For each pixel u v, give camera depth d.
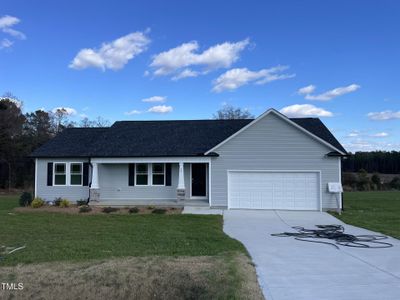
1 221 16.17
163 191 23.95
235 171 21.48
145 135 25.17
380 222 16.86
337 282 7.70
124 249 10.58
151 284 7.77
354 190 44.34
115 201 22.94
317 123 25.47
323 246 11.39
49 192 23.92
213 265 8.62
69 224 15.52
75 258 9.52
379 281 7.77
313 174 21.09
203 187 24.02
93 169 22.67
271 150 21.34
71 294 7.53
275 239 12.59
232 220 17.34
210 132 25.16
